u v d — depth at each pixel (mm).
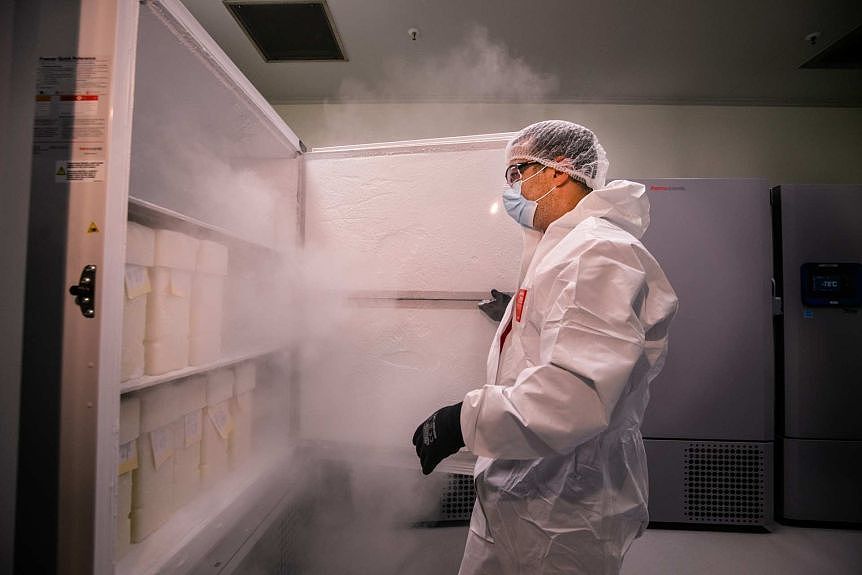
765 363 1901
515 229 1286
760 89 2410
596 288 719
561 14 1834
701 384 1916
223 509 1025
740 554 1728
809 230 1944
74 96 680
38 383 664
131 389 787
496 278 1292
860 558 1704
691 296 1923
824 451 1910
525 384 721
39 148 678
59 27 689
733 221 1921
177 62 940
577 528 798
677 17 1838
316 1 1784
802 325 1935
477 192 1308
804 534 1876
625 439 858
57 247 668
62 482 657
